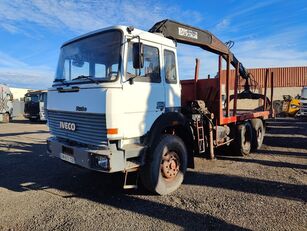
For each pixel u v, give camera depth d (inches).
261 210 180.2
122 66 179.6
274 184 230.5
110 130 173.6
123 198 204.1
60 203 196.9
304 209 181.3
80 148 187.2
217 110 289.6
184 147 223.5
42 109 904.3
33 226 163.5
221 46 301.3
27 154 359.3
